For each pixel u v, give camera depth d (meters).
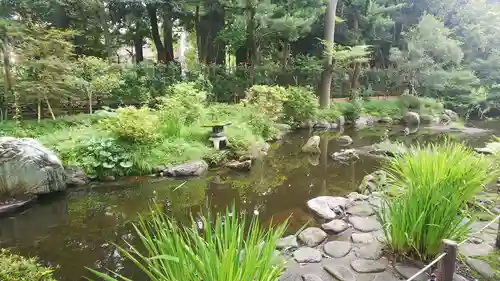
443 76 14.13
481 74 15.91
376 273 2.62
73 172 5.74
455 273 2.52
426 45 14.44
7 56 7.59
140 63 12.52
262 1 12.52
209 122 8.35
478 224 3.36
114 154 6.23
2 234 4.07
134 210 4.79
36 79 7.79
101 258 3.45
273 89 10.26
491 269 2.59
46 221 4.43
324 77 14.02
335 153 8.04
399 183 2.97
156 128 7.21
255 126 9.58
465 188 2.51
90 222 4.39
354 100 14.61
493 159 3.57
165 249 1.45
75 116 8.34
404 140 9.88
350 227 3.58
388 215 3.10
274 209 4.68
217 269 1.28
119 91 10.44
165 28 16.31
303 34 14.36
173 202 5.09
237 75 14.21
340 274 2.62
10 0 11.08
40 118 8.28
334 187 5.74
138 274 3.13
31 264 2.45
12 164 4.93
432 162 2.58
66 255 3.53
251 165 7.23
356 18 17.64
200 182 6.04
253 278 1.37
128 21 15.83
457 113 15.39
